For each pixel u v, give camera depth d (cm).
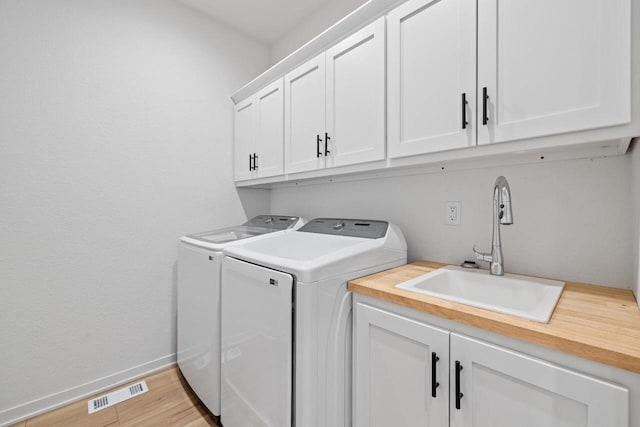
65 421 152
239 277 132
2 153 149
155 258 201
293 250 133
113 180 183
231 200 242
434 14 117
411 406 98
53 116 162
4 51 148
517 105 97
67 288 168
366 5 137
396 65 130
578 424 67
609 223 108
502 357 78
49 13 160
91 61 174
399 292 103
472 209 143
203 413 159
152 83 198
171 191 208
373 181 186
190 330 172
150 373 197
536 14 93
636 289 93
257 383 121
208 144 228
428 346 93
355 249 126
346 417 118
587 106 84
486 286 126
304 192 234
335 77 159
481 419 82
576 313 84
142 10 194
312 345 105
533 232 125
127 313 189
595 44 83
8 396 151
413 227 166
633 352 60
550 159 119
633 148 97
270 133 205
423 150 121
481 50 104
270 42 261
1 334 149
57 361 164
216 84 231
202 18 222
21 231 154
